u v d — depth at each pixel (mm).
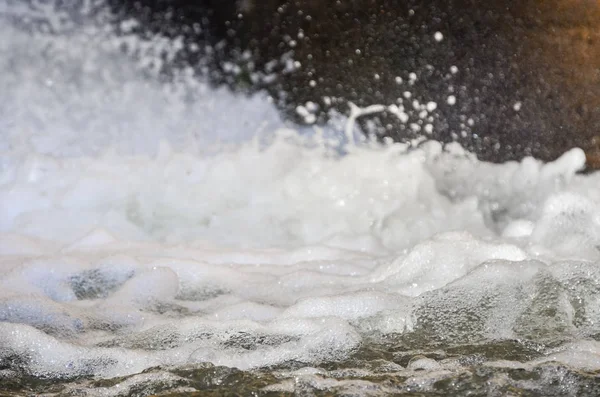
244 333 10891
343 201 18578
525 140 21375
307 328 10938
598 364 9656
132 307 12305
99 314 11977
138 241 16438
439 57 24297
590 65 21703
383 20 25656
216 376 9484
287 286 13227
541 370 9352
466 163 20641
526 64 22719
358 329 11102
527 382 9125
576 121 21172
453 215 18250
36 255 15133
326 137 22688
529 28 23078
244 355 10211
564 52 22297
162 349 10539
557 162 19141
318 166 19750
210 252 15469
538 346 10328
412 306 11492
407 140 21938
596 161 19906
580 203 15055
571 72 21938
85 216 17547
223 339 10758
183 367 9727
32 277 13281
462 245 13375
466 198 18844
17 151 19797
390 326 11125
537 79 22344
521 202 18719
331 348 10445
